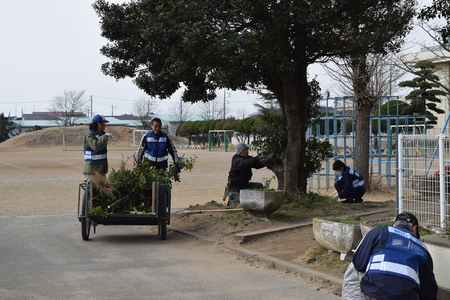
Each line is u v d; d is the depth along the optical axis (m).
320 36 11.62
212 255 8.87
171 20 11.12
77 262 8.32
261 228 10.24
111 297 6.40
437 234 6.31
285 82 12.38
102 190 9.81
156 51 12.59
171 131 109.94
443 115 39.56
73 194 19.20
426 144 7.53
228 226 10.65
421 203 7.52
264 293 6.63
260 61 10.89
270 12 11.27
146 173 10.12
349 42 12.16
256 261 8.38
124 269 7.86
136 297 6.41
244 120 70.25
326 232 7.85
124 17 12.72
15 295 6.45
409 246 4.17
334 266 7.58
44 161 42.00
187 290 6.74
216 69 11.38
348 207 12.45
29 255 8.84
